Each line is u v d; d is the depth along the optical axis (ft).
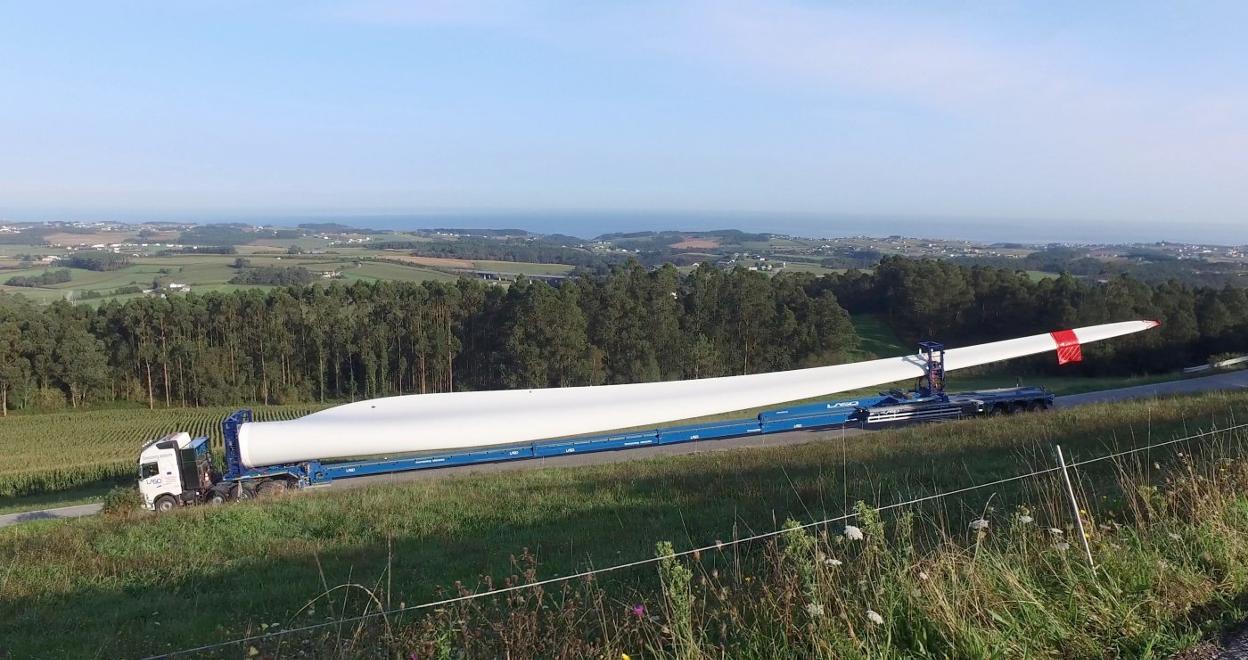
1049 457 42.27
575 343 157.89
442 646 14.73
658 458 66.74
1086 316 156.25
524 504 44.32
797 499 36.35
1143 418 58.44
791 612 14.06
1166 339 156.25
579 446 77.77
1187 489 19.29
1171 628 13.64
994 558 15.28
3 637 26.13
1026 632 13.33
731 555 25.18
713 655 13.17
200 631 24.61
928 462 46.32
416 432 72.79
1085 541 15.65
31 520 65.36
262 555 37.27
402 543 37.14
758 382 89.10
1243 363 142.51
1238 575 15.06
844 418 85.46
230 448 68.33
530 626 15.61
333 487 67.56
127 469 99.91
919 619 13.30
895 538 19.25
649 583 23.40
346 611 25.08
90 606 30.40
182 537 43.16
